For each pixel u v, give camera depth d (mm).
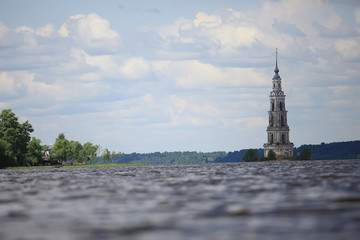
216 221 46562
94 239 40344
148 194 70500
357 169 141375
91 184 96312
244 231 42062
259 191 70500
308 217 47156
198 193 70062
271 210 51688
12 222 48375
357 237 38625
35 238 41062
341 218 46000
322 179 91125
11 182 111375
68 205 59719
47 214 52812
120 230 43562
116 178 121062
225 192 70562
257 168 181125
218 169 183250
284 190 70875
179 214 50812
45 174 173000
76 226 45750
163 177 118875
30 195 73312
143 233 42188
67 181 111375
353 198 58594
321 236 39281
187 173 143750
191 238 40062
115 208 56094
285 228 42688
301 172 125938
